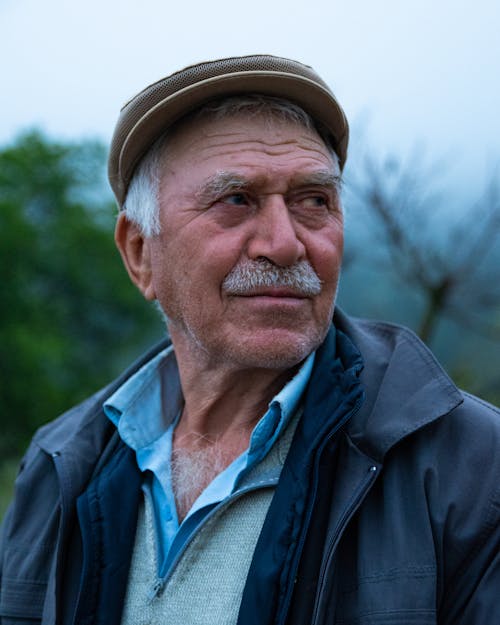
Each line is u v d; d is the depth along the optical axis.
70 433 1.65
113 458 1.55
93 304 23.67
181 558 1.32
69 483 1.48
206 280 1.35
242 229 1.34
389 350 1.42
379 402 1.28
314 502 1.20
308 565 1.18
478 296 2.92
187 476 1.47
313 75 1.41
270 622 1.15
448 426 1.25
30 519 1.59
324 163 1.40
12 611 1.50
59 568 1.41
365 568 1.15
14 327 21.09
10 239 21.84
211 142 1.36
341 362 1.41
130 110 1.46
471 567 1.15
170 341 1.77
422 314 3.04
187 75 1.36
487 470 1.18
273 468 1.34
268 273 1.31
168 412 1.65
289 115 1.38
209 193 1.34
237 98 1.36
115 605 1.35
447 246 2.92
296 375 1.39
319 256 1.36
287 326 1.33
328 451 1.25
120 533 1.41
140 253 1.60
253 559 1.21
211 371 1.47
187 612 1.28
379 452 1.21
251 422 1.47
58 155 24.33
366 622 1.11
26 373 20.23
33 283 22.56
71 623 1.37
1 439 19.95
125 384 1.64
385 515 1.18
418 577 1.11
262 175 1.32
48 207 24.42
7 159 23.67
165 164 1.43
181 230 1.38
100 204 25.30
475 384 3.02
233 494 1.31
